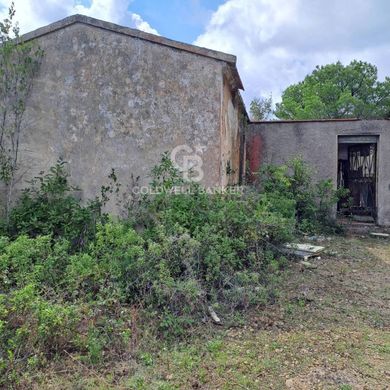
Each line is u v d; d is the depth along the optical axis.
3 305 2.79
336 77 23.91
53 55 6.12
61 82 6.10
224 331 3.35
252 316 3.67
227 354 2.96
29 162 6.18
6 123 6.18
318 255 5.99
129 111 5.93
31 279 3.41
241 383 2.56
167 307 3.48
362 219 9.51
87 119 6.04
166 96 5.86
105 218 5.23
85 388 2.49
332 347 3.08
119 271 3.63
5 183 6.11
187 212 4.82
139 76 5.90
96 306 3.24
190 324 3.35
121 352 2.92
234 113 7.79
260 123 9.44
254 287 4.12
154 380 2.59
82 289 3.52
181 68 5.83
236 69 5.98
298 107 22.27
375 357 2.93
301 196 8.15
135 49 5.90
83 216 5.11
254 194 6.04
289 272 4.98
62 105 6.11
